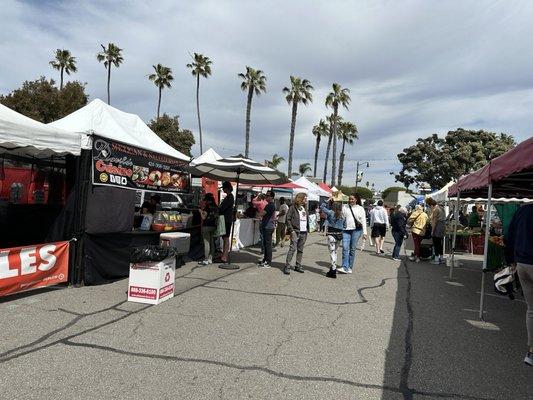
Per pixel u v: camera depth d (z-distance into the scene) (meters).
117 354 4.03
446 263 12.32
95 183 6.89
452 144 48.16
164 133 38.62
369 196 72.38
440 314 6.23
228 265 9.28
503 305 7.00
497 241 9.14
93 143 6.80
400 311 6.28
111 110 9.02
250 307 5.98
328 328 5.21
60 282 6.41
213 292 6.80
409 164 50.28
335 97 47.97
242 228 13.38
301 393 3.41
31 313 5.17
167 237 8.48
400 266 11.28
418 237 12.58
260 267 9.64
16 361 3.77
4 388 3.26
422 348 4.67
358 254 13.67
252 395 3.33
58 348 4.12
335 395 3.41
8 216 7.99
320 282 8.17
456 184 9.56
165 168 9.55
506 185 8.16
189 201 15.33
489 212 6.11
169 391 3.33
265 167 9.31
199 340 4.52
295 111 43.22
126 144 7.85
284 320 5.44
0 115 5.38
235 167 9.04
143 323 5.00
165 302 6.01
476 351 4.65
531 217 4.36
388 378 3.81
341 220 9.15
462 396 3.52
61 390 3.26
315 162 62.06
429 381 3.79
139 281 5.91
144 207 9.54
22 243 7.64
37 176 9.39
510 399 3.50
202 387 3.43
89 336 4.48
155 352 4.12
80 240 6.64
